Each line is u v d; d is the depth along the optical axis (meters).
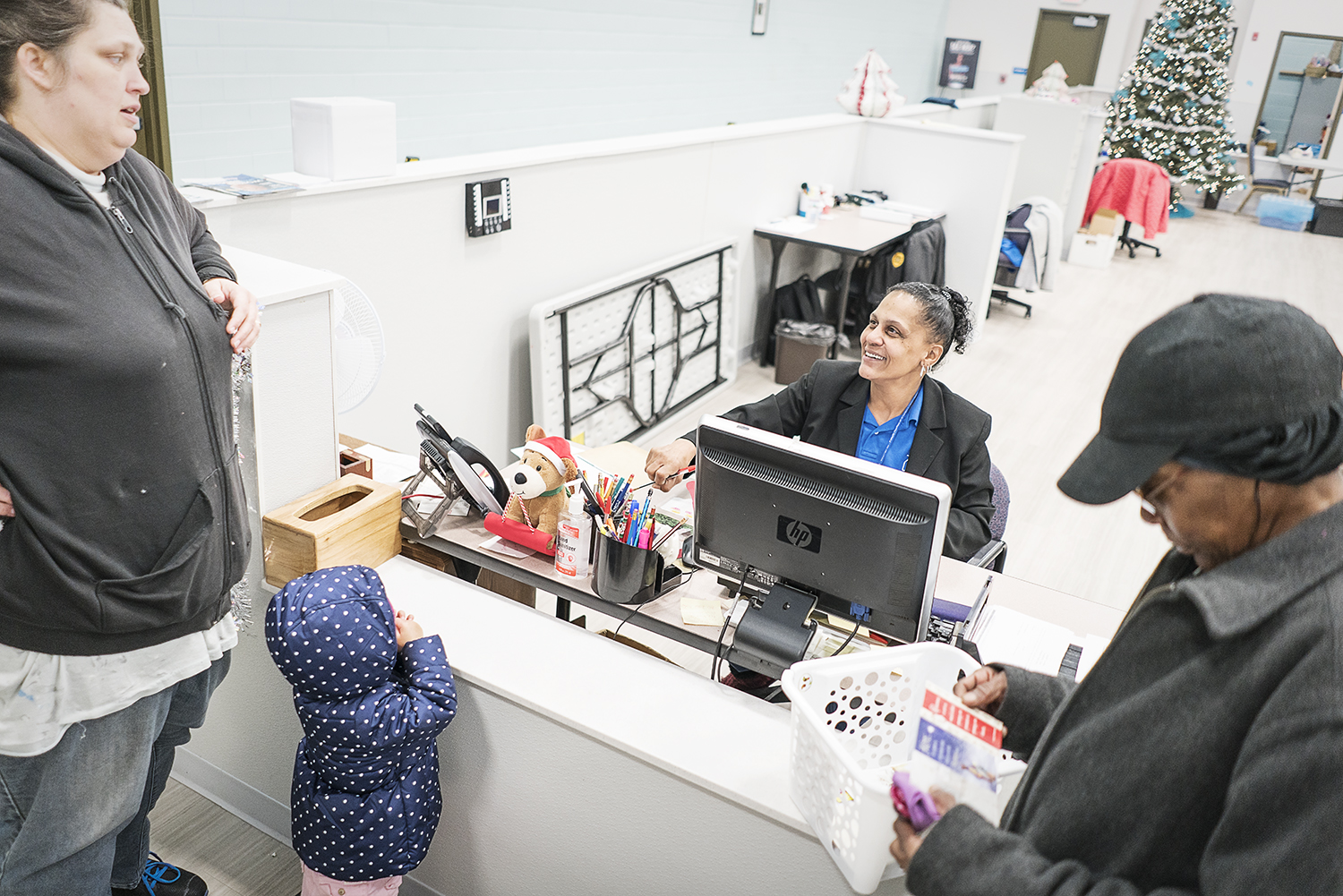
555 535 1.97
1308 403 0.77
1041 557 3.91
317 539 1.83
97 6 1.14
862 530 1.57
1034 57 12.89
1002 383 5.75
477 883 1.87
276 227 2.64
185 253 1.42
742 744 1.58
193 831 2.16
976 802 1.08
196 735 2.20
